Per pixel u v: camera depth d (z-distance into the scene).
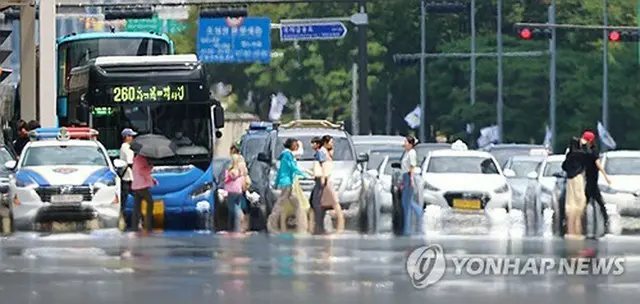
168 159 78.88
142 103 78.81
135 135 78.69
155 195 78.50
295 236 66.75
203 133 79.50
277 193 79.19
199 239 63.91
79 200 72.38
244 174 79.25
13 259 52.09
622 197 79.31
